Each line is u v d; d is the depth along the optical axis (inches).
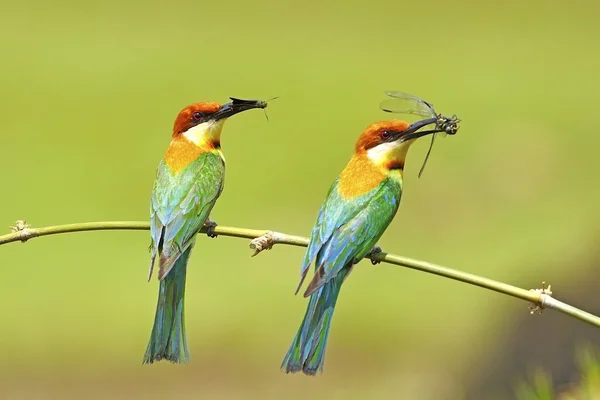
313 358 245.9
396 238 789.9
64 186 876.0
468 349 395.9
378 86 1266.0
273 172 926.4
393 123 267.9
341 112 1152.8
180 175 281.3
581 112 1095.6
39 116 1101.1
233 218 822.5
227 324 609.0
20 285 666.2
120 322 628.4
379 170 265.6
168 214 274.2
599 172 918.4
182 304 262.4
